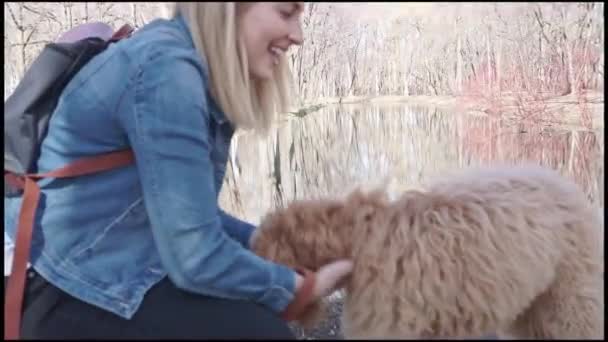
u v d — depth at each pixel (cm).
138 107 121
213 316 125
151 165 121
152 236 131
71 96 129
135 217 130
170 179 120
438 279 133
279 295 130
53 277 128
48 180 130
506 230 138
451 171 172
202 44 130
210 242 122
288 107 160
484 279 133
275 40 136
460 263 134
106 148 128
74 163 128
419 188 160
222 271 123
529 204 145
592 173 294
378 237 140
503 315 136
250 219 288
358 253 141
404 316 134
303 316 142
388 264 136
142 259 130
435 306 133
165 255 122
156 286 129
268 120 153
